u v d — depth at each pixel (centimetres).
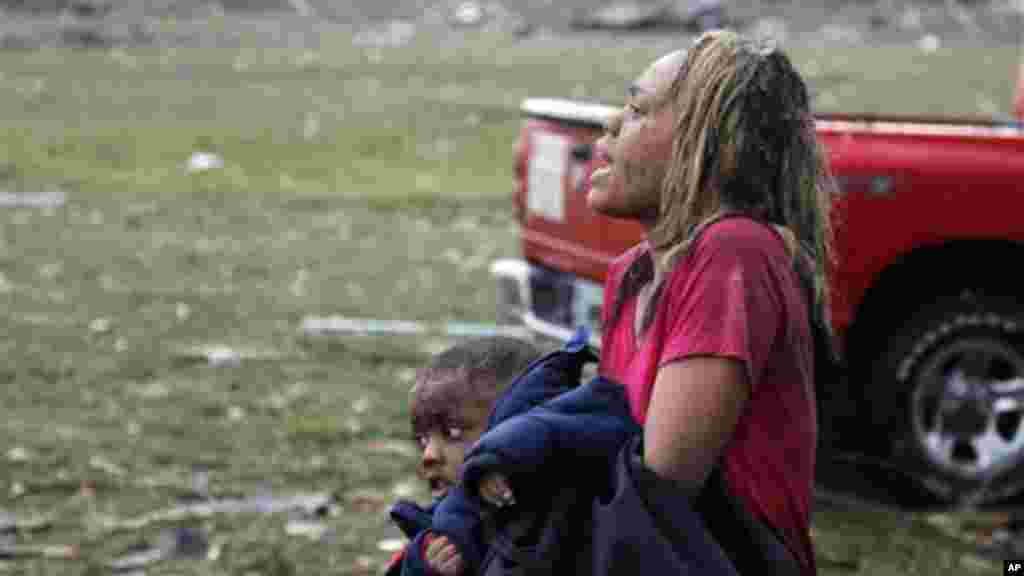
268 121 2992
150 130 2805
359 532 843
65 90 3453
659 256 347
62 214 1941
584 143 919
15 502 871
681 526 321
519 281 989
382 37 5656
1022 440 880
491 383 374
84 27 5131
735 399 324
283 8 6312
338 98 3462
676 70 346
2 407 1070
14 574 765
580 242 927
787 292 331
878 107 3441
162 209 2006
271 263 1656
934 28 6588
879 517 875
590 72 4291
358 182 2314
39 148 2525
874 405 895
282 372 1189
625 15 6431
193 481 920
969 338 881
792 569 333
